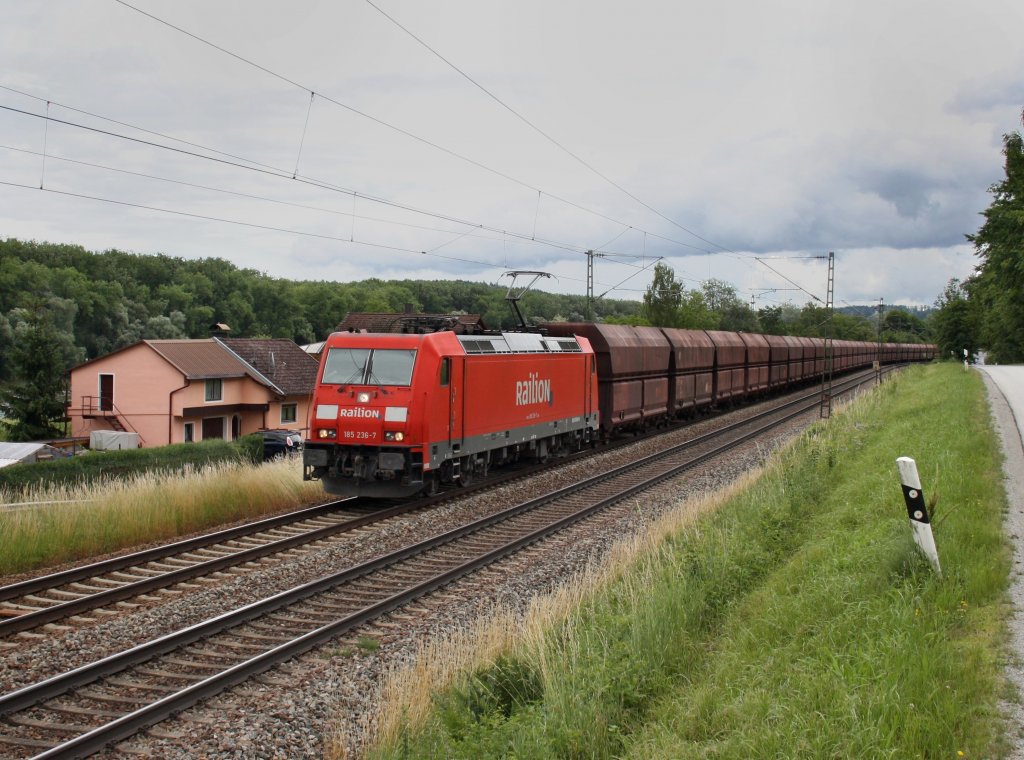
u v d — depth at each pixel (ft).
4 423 144.87
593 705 21.57
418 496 57.16
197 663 27.53
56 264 319.27
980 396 73.97
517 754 19.71
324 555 41.06
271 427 150.41
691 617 28.45
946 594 23.75
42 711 23.71
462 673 25.50
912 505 26.03
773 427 102.83
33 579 34.42
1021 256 131.13
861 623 23.35
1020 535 29.37
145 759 21.17
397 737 21.65
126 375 139.44
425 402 52.37
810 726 17.95
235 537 44.09
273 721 23.31
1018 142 131.64
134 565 38.40
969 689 18.65
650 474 69.10
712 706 20.77
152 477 49.26
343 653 28.37
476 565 39.99
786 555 36.17
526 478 66.03
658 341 99.04
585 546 44.19
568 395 75.41
